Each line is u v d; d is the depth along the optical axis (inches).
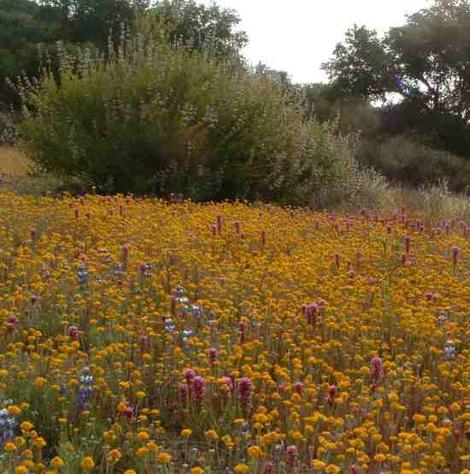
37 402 166.1
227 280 261.0
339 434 153.2
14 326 200.4
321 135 594.2
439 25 1544.0
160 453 146.4
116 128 520.7
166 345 203.2
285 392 173.9
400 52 1590.8
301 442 155.8
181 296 240.7
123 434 156.7
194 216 395.2
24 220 341.1
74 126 526.9
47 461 152.2
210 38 605.0
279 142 555.2
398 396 177.5
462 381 190.1
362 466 142.6
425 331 217.2
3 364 181.2
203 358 188.1
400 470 143.3
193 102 531.8
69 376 172.6
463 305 250.5
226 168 538.0
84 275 241.9
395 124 1545.3
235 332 211.0
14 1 2015.3
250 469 144.4
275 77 621.0
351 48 1621.6
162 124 519.2
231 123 540.4
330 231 400.2
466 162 1266.0
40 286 230.2
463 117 1542.8
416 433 162.9
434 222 482.6
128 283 251.4
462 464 153.6
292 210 501.0
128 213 386.0
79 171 529.3
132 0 1784.0
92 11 1769.2
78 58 592.7
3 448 143.3
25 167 647.1
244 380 166.1
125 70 539.8
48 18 1884.8
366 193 614.5
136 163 523.5
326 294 255.1
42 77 594.6
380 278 289.4
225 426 162.7
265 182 549.6
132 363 182.4
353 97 1585.9
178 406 173.3
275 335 213.3
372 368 183.0
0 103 1326.3
